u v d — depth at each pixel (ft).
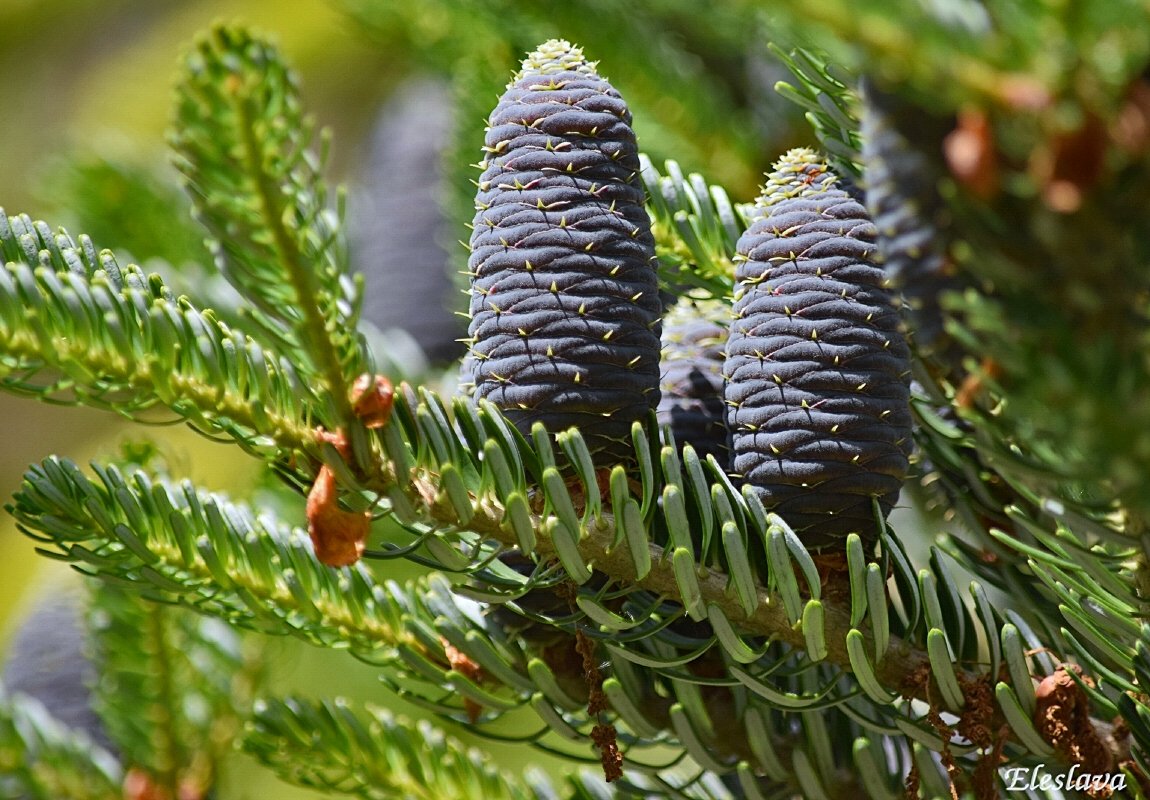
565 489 1.70
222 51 1.58
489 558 1.73
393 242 2.97
